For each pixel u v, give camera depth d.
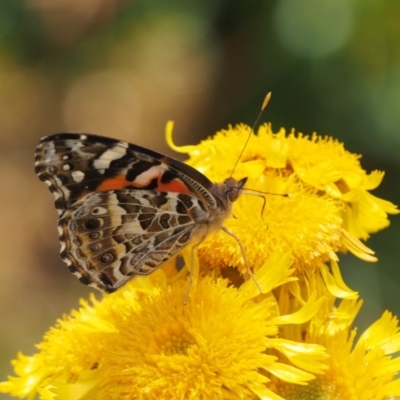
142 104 0.88
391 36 0.46
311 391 0.30
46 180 0.30
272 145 0.31
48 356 0.31
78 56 0.87
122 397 0.29
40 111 0.90
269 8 0.53
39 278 0.63
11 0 0.81
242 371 0.29
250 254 0.30
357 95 0.46
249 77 0.55
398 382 0.30
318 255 0.30
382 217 0.31
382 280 0.42
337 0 0.47
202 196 0.30
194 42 0.71
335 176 0.31
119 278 0.30
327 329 0.30
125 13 0.78
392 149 0.44
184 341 0.29
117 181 0.30
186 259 0.30
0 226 0.71
